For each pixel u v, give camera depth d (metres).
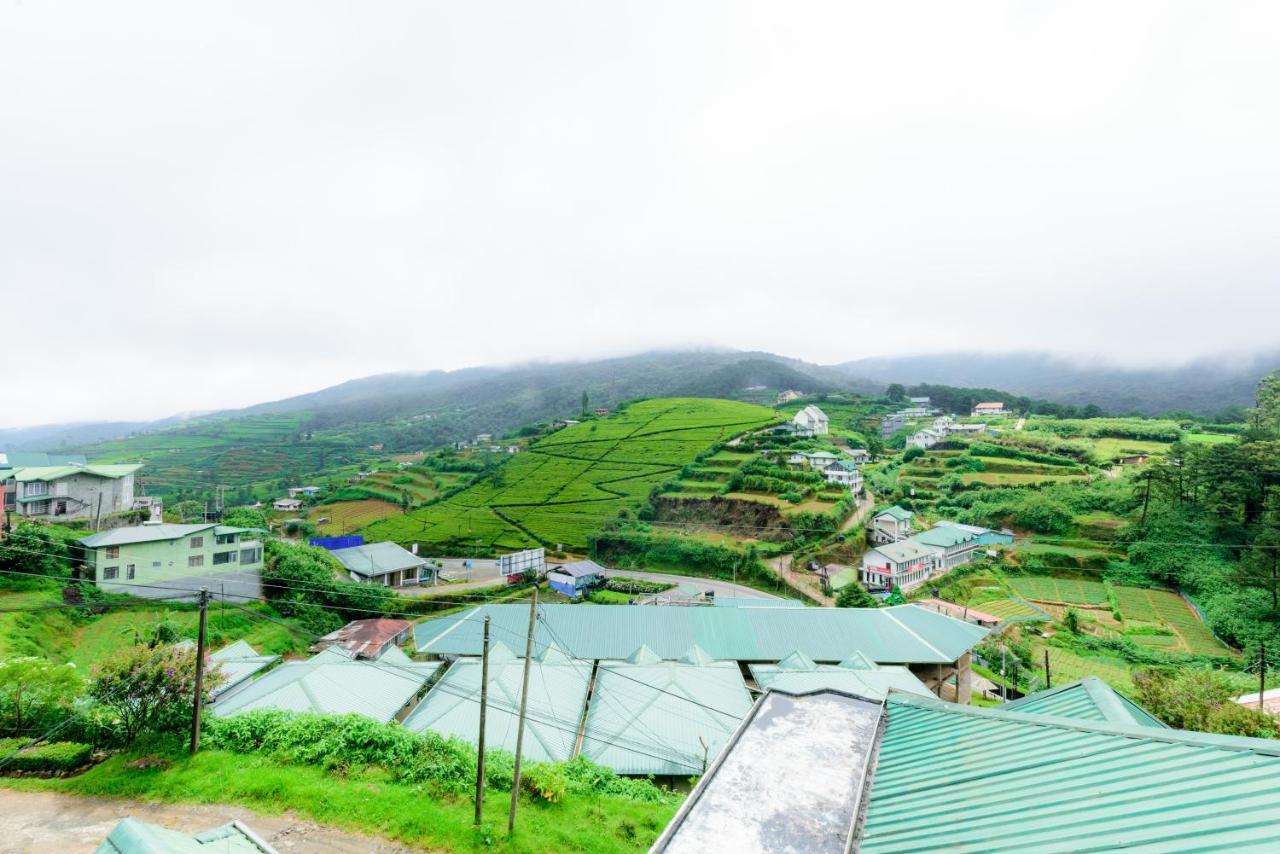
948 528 82.56
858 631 43.03
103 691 20.72
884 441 140.25
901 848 10.34
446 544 90.31
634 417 143.50
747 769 13.66
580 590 72.62
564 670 35.19
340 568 70.31
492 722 28.94
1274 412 101.81
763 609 45.69
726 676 35.00
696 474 102.38
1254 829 8.16
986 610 65.56
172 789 18.62
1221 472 73.44
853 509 90.69
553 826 19.16
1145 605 65.44
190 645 23.34
